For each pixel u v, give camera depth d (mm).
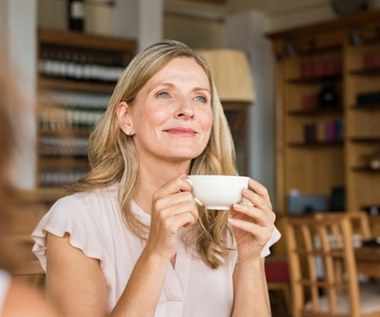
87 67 7000
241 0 8438
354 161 6938
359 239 4348
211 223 1486
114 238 1413
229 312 1465
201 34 8492
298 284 3889
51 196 5344
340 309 3754
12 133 453
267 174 8141
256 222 1352
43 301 518
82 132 6965
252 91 4898
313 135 7375
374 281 4551
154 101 1434
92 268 1371
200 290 1440
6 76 456
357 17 6781
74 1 7020
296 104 7613
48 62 6832
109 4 7539
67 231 1359
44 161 6391
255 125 8117
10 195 461
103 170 1499
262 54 8250
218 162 1554
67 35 6785
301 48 7457
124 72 1480
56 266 1354
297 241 6406
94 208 1426
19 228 492
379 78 6973
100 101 7168
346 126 6926
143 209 1472
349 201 6891
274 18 8281
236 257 1501
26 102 462
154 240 1203
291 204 7285
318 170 7547
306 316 3840
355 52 6969
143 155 1473
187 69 1452
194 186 1250
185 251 1449
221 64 4805
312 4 7828
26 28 6488
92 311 1320
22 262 514
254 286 1442
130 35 7328
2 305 494
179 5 8219
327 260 3740
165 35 8242
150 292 1205
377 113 7004
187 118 1425
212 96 1538
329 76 7277
